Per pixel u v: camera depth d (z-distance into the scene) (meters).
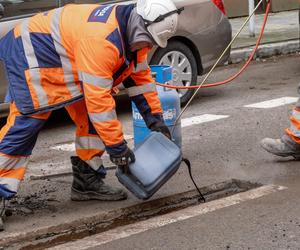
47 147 7.29
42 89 4.69
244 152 6.62
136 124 6.17
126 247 4.55
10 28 7.40
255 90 9.75
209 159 6.42
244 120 7.91
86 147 5.29
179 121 6.16
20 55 4.71
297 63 12.03
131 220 5.16
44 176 6.14
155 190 4.86
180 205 5.41
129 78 5.04
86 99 4.55
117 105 9.23
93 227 5.01
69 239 4.84
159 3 4.51
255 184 5.70
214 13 8.97
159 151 4.91
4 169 4.77
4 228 4.86
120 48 4.52
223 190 5.74
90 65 4.47
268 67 11.75
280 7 17.67
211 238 4.62
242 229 4.75
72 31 4.59
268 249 4.40
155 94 5.12
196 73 8.94
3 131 4.78
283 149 6.13
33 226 4.89
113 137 4.59
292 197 5.32
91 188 5.38
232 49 12.51
